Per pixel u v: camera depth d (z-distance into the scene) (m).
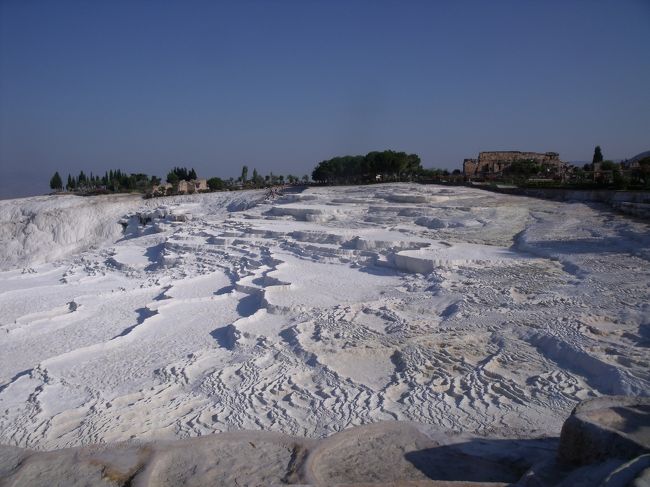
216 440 7.63
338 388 9.95
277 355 11.87
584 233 22.38
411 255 19.08
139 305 18.91
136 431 8.84
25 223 50.19
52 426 9.35
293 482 6.44
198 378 11.19
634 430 5.77
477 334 11.95
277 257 22.70
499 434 7.81
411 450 7.25
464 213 29.30
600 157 59.75
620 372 9.11
